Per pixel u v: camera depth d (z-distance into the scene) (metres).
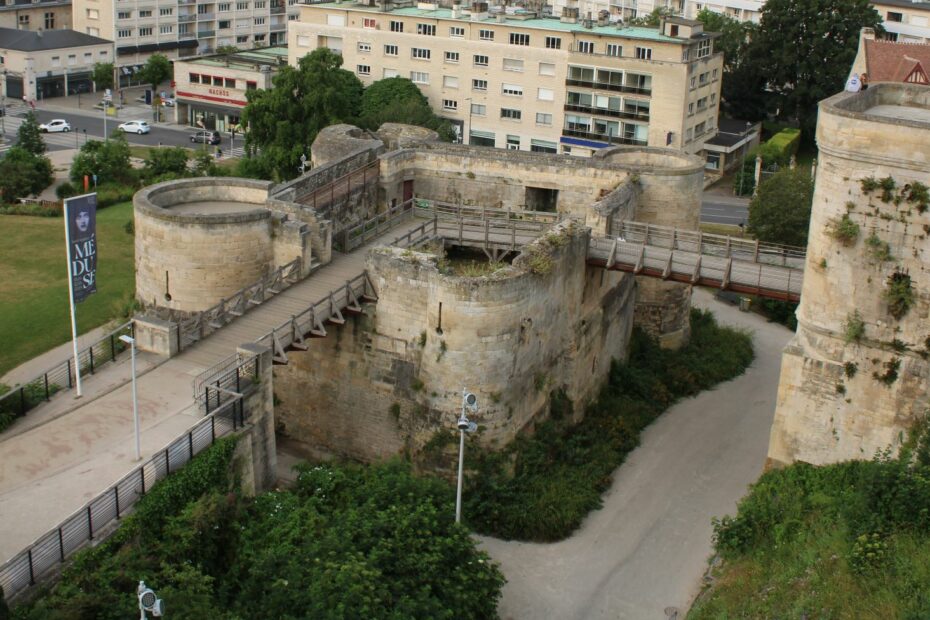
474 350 53.00
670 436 63.81
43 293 78.75
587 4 178.50
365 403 57.28
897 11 154.50
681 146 119.88
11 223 96.00
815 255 49.53
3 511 39.81
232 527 42.78
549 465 57.53
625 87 119.88
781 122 142.12
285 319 53.53
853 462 50.25
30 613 35.09
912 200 46.50
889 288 47.75
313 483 48.84
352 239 63.03
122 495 40.72
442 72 129.00
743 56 138.62
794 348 50.94
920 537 42.78
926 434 46.75
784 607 42.81
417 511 44.97
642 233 64.81
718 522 52.03
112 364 50.31
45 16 175.75
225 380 46.91
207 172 113.44
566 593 49.22
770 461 52.66
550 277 55.97
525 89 125.31
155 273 57.75
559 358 59.59
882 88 53.41
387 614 39.53
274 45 182.12
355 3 137.25
